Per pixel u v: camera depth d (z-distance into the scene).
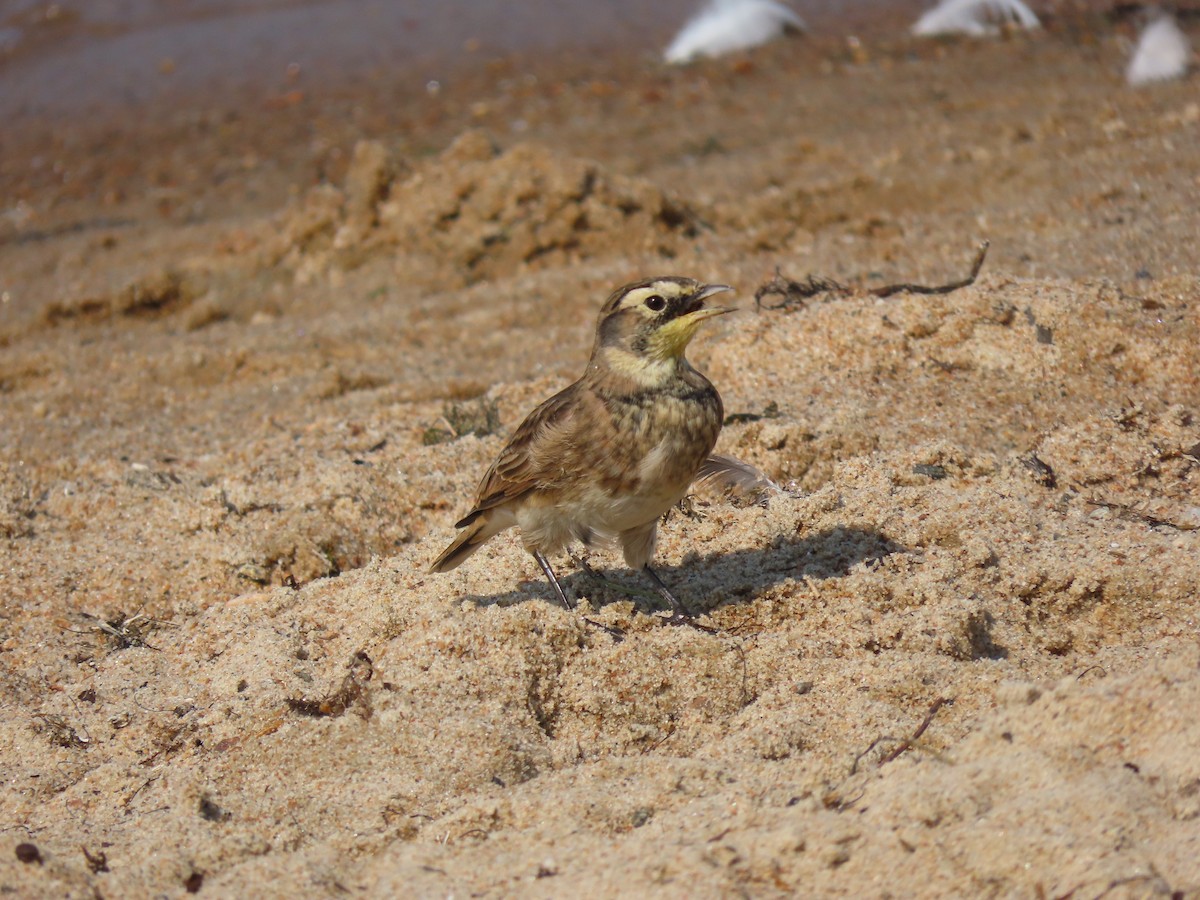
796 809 6.94
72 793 8.54
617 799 7.49
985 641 9.16
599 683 9.05
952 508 10.59
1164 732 7.02
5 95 33.50
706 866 6.51
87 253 24.14
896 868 6.39
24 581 12.09
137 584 11.95
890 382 13.18
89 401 17.69
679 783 7.62
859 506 10.75
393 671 9.25
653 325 8.90
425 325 18.91
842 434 12.00
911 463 11.40
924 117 25.59
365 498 12.59
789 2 35.19
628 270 19.56
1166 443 11.34
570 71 31.94
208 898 6.98
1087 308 13.05
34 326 20.89
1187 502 10.77
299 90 32.44
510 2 37.28
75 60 35.06
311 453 14.22
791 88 29.11
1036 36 30.28
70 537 12.94
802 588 9.82
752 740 8.12
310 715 9.08
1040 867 6.23
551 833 7.21
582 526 9.49
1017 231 17.45
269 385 17.62
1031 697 7.52
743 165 24.12
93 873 7.34
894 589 9.63
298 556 11.97
